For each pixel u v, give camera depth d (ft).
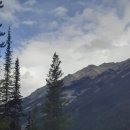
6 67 151.23
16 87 152.56
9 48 152.35
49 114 170.30
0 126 110.01
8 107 132.26
